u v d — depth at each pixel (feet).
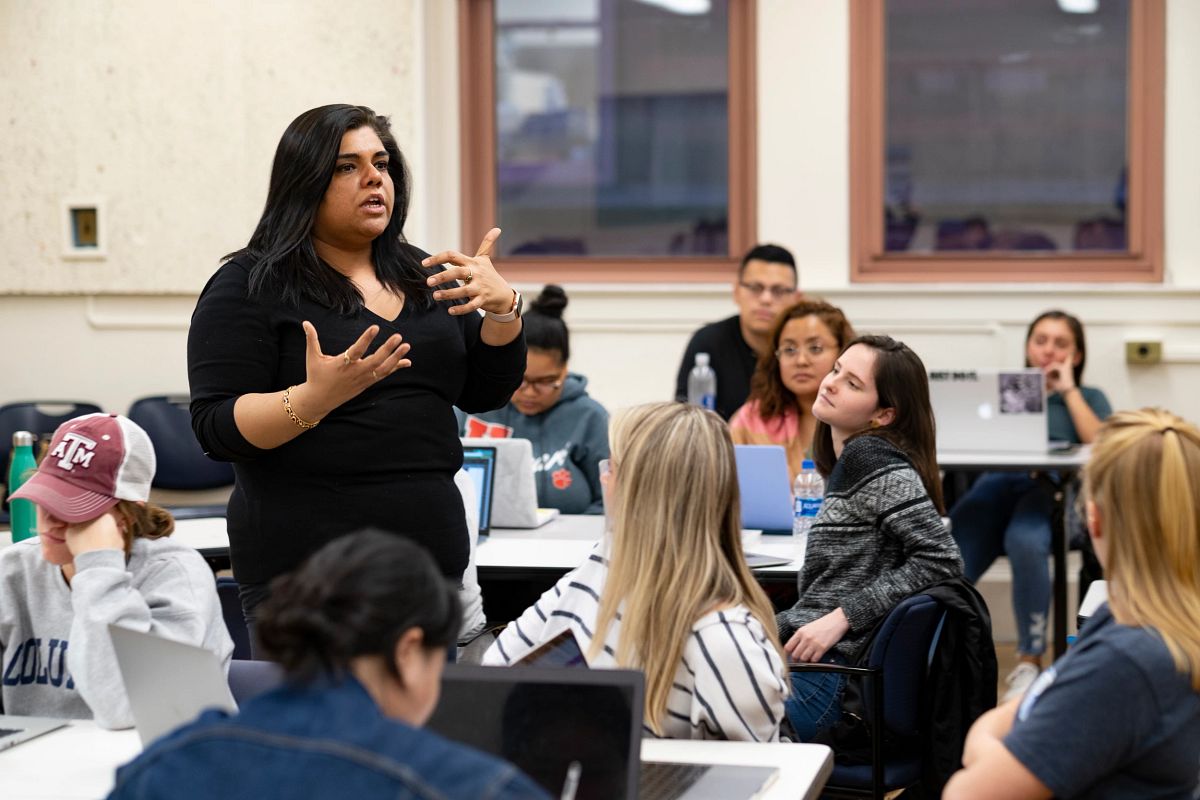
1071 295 20.26
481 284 9.02
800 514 13.60
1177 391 20.08
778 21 20.83
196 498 20.83
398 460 8.95
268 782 4.30
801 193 20.93
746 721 7.21
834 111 20.76
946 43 20.76
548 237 22.24
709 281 21.66
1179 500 6.01
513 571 12.27
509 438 14.87
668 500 7.27
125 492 8.05
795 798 6.44
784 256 17.35
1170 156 20.12
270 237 9.05
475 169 22.25
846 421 11.57
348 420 8.82
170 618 8.11
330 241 9.18
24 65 21.75
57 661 8.40
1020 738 5.98
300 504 8.80
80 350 22.15
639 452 7.34
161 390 22.00
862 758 10.23
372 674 4.53
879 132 20.94
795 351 14.46
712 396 17.30
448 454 9.29
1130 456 6.12
